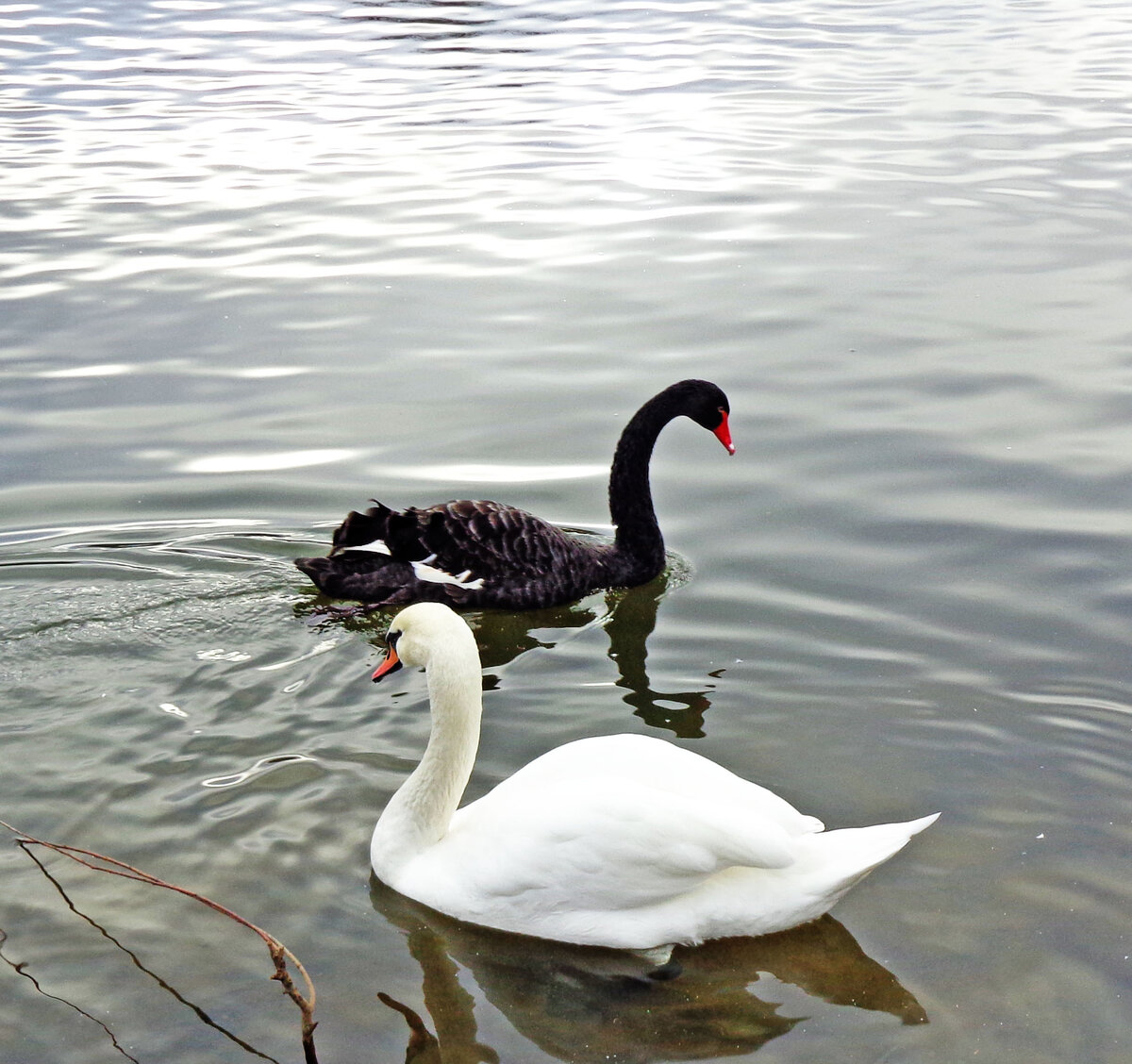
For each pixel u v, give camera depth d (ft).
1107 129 67.51
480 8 100.78
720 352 44.06
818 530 34.04
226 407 40.60
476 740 22.50
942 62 82.94
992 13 98.17
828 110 72.33
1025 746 25.27
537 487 36.83
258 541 34.17
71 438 38.81
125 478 36.70
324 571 31.58
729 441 35.17
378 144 66.44
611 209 57.00
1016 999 19.53
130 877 22.12
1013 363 42.57
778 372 42.63
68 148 65.82
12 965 20.15
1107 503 34.45
